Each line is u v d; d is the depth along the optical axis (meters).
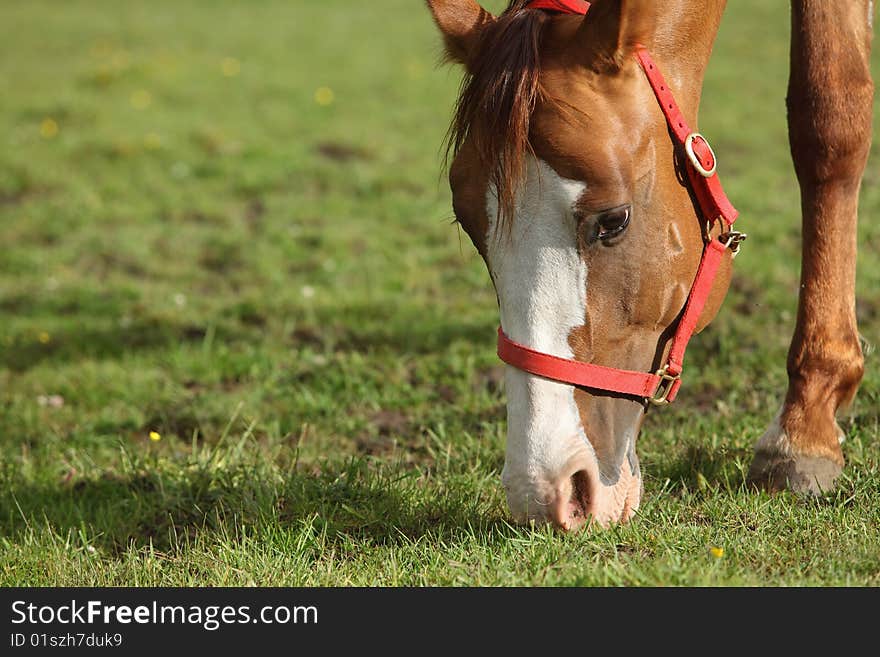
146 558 5.40
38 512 6.30
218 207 13.51
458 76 19.70
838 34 5.39
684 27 4.75
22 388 8.73
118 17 27.91
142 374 8.78
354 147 15.65
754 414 6.77
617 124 4.27
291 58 21.83
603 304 4.38
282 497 6.05
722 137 14.70
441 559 4.89
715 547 4.68
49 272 11.69
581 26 4.27
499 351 4.48
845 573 4.41
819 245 5.54
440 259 11.19
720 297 4.97
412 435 7.31
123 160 15.48
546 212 4.27
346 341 9.27
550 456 4.33
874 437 5.95
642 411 4.78
